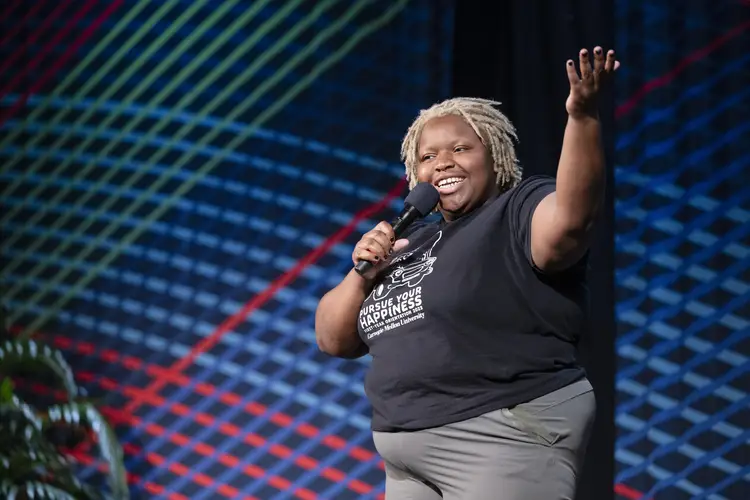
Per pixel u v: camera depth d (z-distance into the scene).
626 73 5.13
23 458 5.45
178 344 5.78
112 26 5.95
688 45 5.09
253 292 5.71
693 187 5.04
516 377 2.77
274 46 5.75
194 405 5.74
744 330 4.95
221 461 5.69
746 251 4.98
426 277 2.93
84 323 5.89
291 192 5.69
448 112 3.29
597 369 4.89
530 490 2.68
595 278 4.91
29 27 6.05
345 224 5.62
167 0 5.90
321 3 5.70
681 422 4.98
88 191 5.93
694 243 5.02
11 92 6.05
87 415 5.43
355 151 5.62
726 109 5.04
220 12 5.82
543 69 5.12
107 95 5.93
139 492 5.74
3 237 6.02
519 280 2.80
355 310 3.27
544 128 5.10
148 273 5.84
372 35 5.62
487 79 5.28
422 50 5.53
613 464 4.90
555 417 2.74
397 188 5.56
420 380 2.84
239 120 5.77
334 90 5.66
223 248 5.76
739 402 4.93
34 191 6.00
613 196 4.98
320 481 5.59
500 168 3.24
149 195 5.86
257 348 5.70
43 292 5.95
